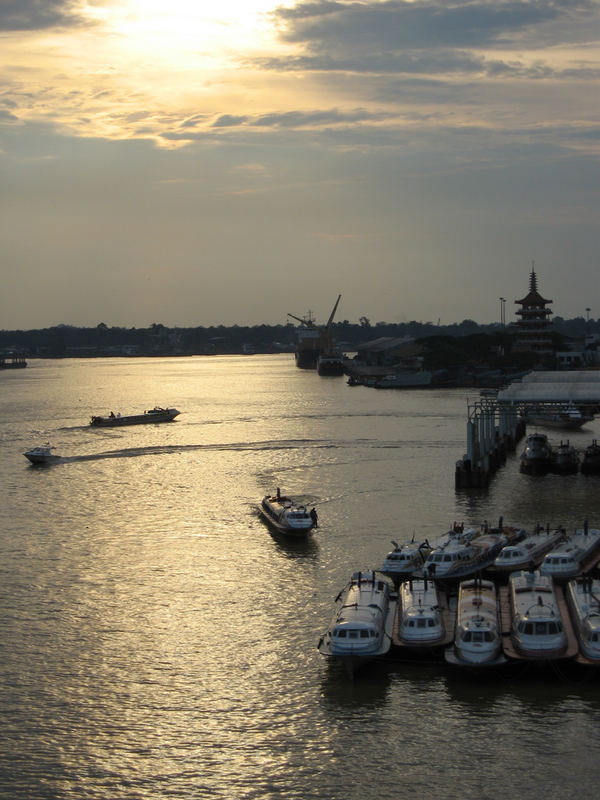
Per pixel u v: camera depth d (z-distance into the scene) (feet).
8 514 336.70
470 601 201.46
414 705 175.01
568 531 292.61
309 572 254.88
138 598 234.99
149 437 565.12
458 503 343.05
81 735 167.53
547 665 181.57
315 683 185.06
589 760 156.04
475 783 151.23
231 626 214.48
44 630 213.66
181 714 174.09
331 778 153.79
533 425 625.00
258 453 484.33
